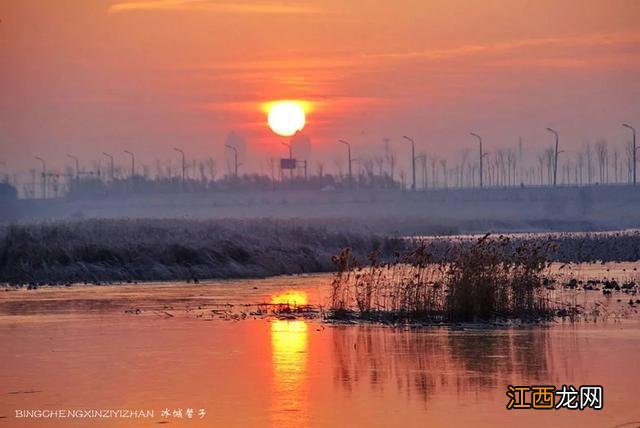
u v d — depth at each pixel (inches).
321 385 2354.8
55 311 3922.2
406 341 3004.4
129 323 3511.3
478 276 3518.7
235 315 3722.9
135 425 2005.4
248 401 2191.2
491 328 3280.0
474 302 3476.9
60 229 6417.3
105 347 2947.8
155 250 5831.7
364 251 7170.3
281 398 2220.7
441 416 2049.7
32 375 2514.8
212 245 6038.4
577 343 2930.6
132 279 5487.2
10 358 2768.2
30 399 2242.9
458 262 3619.6
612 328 3235.7
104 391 2314.2
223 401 2196.1
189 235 6555.1
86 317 3703.3
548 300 3718.0
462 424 1987.0
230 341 3041.3
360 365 2608.3
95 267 5526.6
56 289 4945.9
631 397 2209.6
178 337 3142.2
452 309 3481.8
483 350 2824.8
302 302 4173.2
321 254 6515.8
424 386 2337.6
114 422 2028.8
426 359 2687.0
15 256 5546.3
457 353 2778.1
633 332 3139.8
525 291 3592.5
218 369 2568.9
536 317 3506.4
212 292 4714.6
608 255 6894.7
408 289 3683.6
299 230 7475.4
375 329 3292.3
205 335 3179.1
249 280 5502.0
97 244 5787.4
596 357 2689.5
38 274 5403.5
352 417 2043.6
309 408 2122.3
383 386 2337.6
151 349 2901.1
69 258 5575.8
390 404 2155.5
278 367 2591.0
